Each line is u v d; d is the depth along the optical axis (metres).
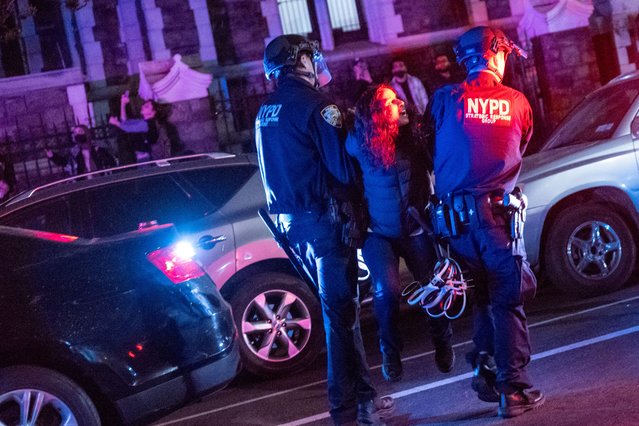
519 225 4.57
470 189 4.56
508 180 4.63
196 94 16.22
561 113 17.80
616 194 7.87
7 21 16.22
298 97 4.70
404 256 5.01
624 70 18.73
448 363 5.11
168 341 5.00
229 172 7.68
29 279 4.83
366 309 9.96
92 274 4.92
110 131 16.02
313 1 17.78
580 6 17.98
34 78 15.61
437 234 4.71
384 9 17.89
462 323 7.80
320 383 6.74
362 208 4.82
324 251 4.70
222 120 16.72
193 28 16.94
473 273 4.72
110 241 5.09
